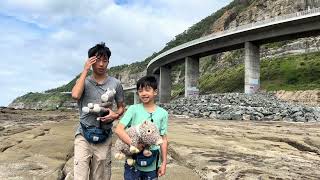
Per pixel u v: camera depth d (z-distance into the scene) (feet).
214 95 172.35
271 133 54.95
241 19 398.62
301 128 69.00
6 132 54.03
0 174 24.82
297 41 302.04
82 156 16.43
